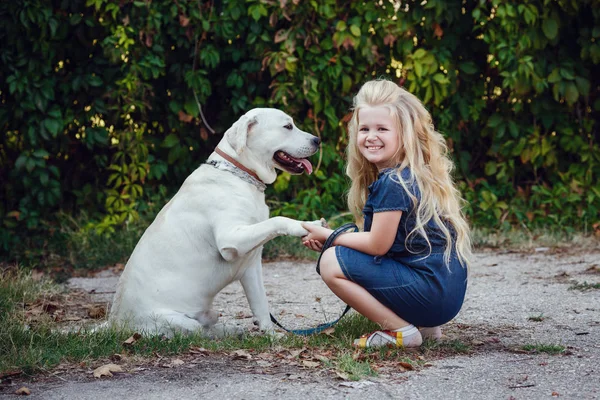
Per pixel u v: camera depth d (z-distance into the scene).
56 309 4.72
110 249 6.67
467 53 7.66
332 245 3.35
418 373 2.97
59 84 6.84
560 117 7.61
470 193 7.56
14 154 6.96
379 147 3.33
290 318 4.35
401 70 7.40
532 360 3.14
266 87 7.42
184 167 7.41
